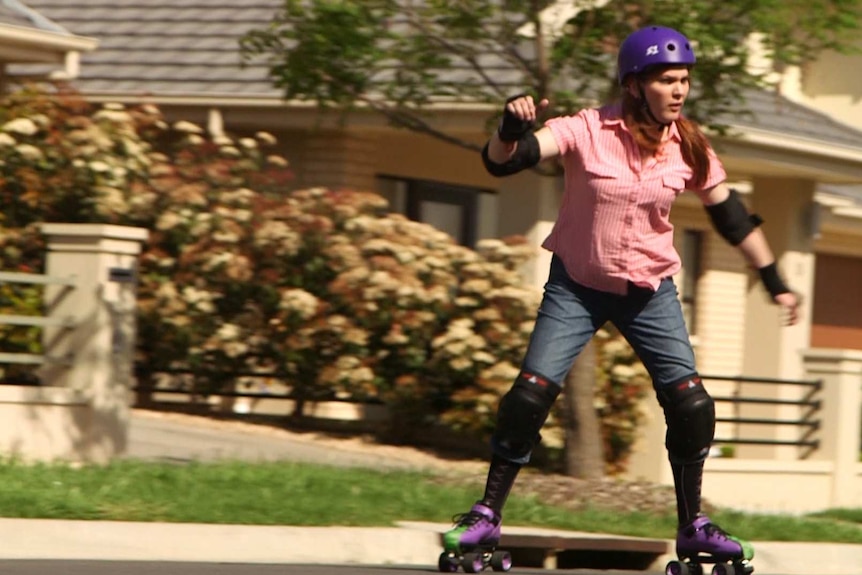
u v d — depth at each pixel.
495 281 47.41
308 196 49.31
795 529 36.41
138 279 49.44
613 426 47.34
